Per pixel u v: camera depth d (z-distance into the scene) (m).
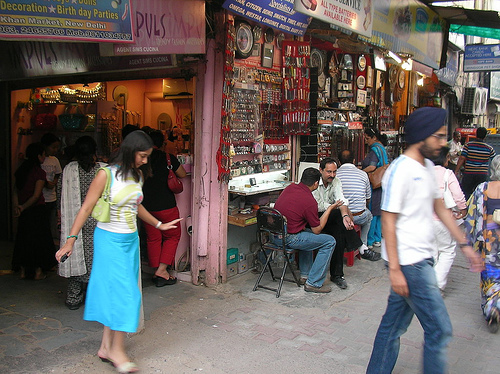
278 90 6.07
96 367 3.37
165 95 6.11
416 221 2.72
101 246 3.18
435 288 2.70
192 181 5.07
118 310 3.17
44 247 5.23
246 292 4.99
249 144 5.65
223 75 4.77
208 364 3.46
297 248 4.95
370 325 4.23
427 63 8.12
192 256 5.15
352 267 6.03
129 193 3.16
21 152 6.98
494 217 4.11
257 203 5.71
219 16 4.71
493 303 4.11
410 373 3.40
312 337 3.96
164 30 4.02
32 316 4.22
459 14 8.16
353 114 8.21
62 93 6.77
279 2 4.86
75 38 3.27
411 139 2.75
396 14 6.73
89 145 4.19
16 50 5.55
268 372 3.37
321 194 5.54
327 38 6.49
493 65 11.01
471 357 3.70
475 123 16.84
